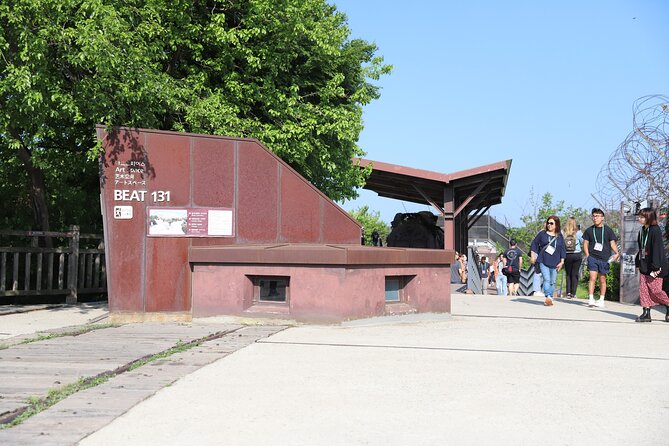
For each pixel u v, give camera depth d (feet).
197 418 15.80
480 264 79.66
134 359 22.29
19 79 34.40
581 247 52.11
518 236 126.93
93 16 36.17
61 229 52.65
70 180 55.01
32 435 14.19
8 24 36.45
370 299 31.68
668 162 44.45
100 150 33.14
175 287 33.42
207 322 32.48
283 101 50.19
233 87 47.65
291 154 49.83
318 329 29.99
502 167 72.69
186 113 44.98
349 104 59.41
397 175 78.38
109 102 37.70
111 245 33.12
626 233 48.21
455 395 18.12
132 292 33.09
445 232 75.51
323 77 57.06
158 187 33.63
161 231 33.47
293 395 17.99
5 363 21.57
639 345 26.66
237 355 23.61
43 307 41.86
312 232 36.09
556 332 30.37
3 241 47.50
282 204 35.58
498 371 21.22
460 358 23.36
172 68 49.11
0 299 47.06
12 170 51.57
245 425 15.28
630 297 47.42
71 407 16.44
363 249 31.42
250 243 34.83
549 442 14.19
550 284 43.88
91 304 46.11
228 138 34.68
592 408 16.93
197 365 21.68
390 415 16.15
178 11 45.88
